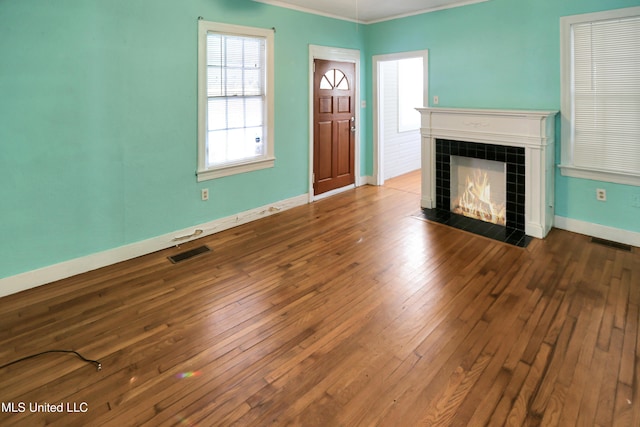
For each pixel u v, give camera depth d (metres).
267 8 4.27
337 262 3.35
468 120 4.23
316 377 1.96
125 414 1.74
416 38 4.95
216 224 4.13
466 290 2.81
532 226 3.83
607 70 3.47
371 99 5.84
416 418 1.69
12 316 2.54
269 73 4.39
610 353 2.08
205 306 2.66
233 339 2.29
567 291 2.75
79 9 2.91
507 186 4.02
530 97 3.99
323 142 5.31
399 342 2.23
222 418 1.71
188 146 3.77
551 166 3.84
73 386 1.92
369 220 4.47
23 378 1.97
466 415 1.70
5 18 2.59
